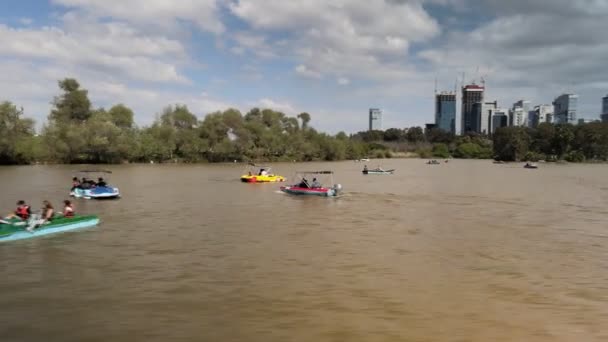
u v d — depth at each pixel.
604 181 73.88
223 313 14.37
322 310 14.68
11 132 96.81
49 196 44.56
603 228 29.69
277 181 67.50
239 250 22.48
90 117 115.94
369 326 13.52
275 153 146.50
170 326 13.39
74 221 27.62
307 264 19.97
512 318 14.20
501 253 22.47
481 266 20.02
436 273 18.83
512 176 86.69
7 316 14.04
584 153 168.38
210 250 22.41
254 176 66.81
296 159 150.88
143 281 17.39
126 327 13.30
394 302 15.44
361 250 22.77
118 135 108.12
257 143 140.12
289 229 28.33
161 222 30.44
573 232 28.22
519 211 37.47
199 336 12.77
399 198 46.53
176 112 130.00
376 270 19.17
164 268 19.16
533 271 19.27
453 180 74.75
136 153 116.06
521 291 16.67
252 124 139.12
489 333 13.14
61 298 15.55
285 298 15.70
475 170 110.69
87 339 12.55
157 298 15.60
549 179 78.19
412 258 21.27
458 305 15.23
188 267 19.33
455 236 26.66
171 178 71.56
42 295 15.82
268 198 45.16
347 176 84.75
